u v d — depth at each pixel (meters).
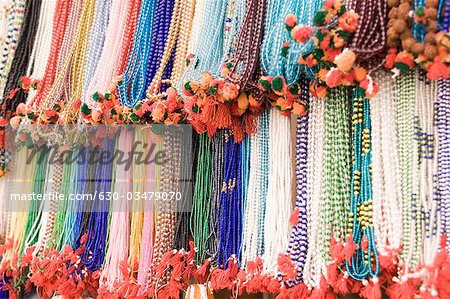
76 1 1.39
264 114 1.15
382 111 0.99
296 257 1.03
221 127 1.13
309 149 1.06
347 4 0.97
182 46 1.22
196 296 1.11
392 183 0.96
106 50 1.28
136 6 1.29
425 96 0.96
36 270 1.27
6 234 1.38
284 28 1.05
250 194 1.14
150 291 1.16
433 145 0.94
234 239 1.15
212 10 1.17
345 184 1.01
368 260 0.95
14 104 1.38
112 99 1.21
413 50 0.87
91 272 1.27
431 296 0.86
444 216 0.91
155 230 1.22
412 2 0.91
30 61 1.41
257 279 1.06
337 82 0.94
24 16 1.43
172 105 1.14
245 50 1.08
